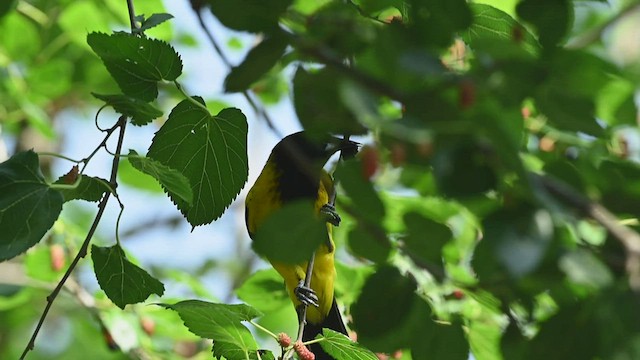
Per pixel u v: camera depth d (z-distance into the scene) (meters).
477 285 5.50
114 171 6.45
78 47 15.38
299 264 5.20
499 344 5.75
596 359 4.85
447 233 6.39
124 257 6.82
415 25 5.00
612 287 4.50
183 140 6.95
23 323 15.56
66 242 11.62
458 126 4.57
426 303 6.85
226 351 7.05
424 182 8.73
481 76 4.77
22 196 5.98
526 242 4.37
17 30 14.06
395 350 6.96
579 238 4.95
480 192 4.57
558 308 5.00
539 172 5.64
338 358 7.23
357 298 5.94
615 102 6.80
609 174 5.61
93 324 15.03
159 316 11.60
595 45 11.98
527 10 5.33
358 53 5.48
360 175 5.62
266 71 5.54
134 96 6.77
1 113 14.17
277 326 10.91
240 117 6.85
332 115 5.20
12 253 5.89
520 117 4.86
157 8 11.48
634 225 5.26
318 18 5.55
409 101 4.70
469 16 4.97
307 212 5.12
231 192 7.05
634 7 12.28
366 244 6.41
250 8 5.52
